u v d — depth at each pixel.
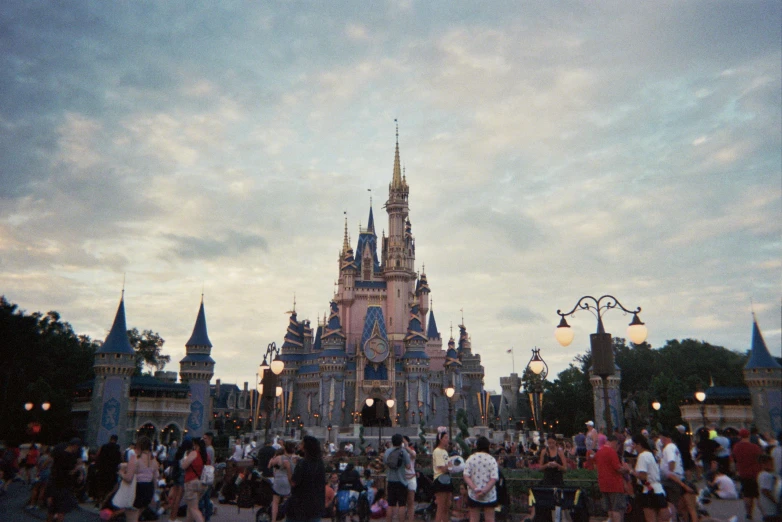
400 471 22.23
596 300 27.19
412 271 160.88
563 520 22.64
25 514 28.64
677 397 98.94
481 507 18.73
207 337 104.25
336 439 114.25
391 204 166.12
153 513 26.20
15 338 93.62
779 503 16.72
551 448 22.12
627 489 21.11
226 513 29.75
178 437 94.50
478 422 152.88
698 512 23.06
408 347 144.12
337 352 139.62
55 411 88.50
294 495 15.23
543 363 39.84
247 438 99.62
